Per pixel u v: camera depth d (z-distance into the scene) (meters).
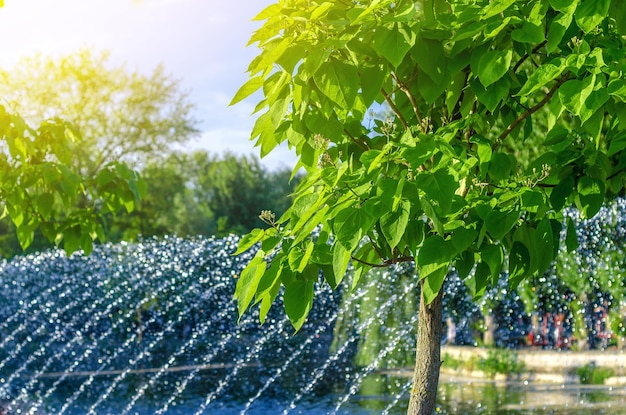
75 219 5.41
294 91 2.70
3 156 5.25
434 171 2.48
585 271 11.27
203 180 43.97
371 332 12.75
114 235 34.72
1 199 5.32
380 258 3.05
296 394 11.75
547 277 11.87
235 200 43.25
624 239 11.00
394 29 2.59
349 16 2.62
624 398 9.62
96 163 34.34
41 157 5.49
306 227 2.47
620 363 11.22
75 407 11.93
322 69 2.59
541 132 10.07
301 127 2.83
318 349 14.94
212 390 12.56
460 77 2.95
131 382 13.83
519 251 2.86
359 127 3.11
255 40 2.80
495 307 13.05
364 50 2.60
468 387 11.28
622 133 2.97
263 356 15.20
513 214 2.61
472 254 2.79
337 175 2.48
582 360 11.58
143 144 35.72
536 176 2.86
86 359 16.39
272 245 2.71
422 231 2.58
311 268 2.74
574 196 3.24
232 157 44.47
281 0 2.86
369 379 12.24
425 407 3.03
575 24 2.82
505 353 12.33
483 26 2.67
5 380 14.98
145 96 35.56
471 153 2.87
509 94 3.21
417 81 3.06
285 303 2.69
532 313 12.19
